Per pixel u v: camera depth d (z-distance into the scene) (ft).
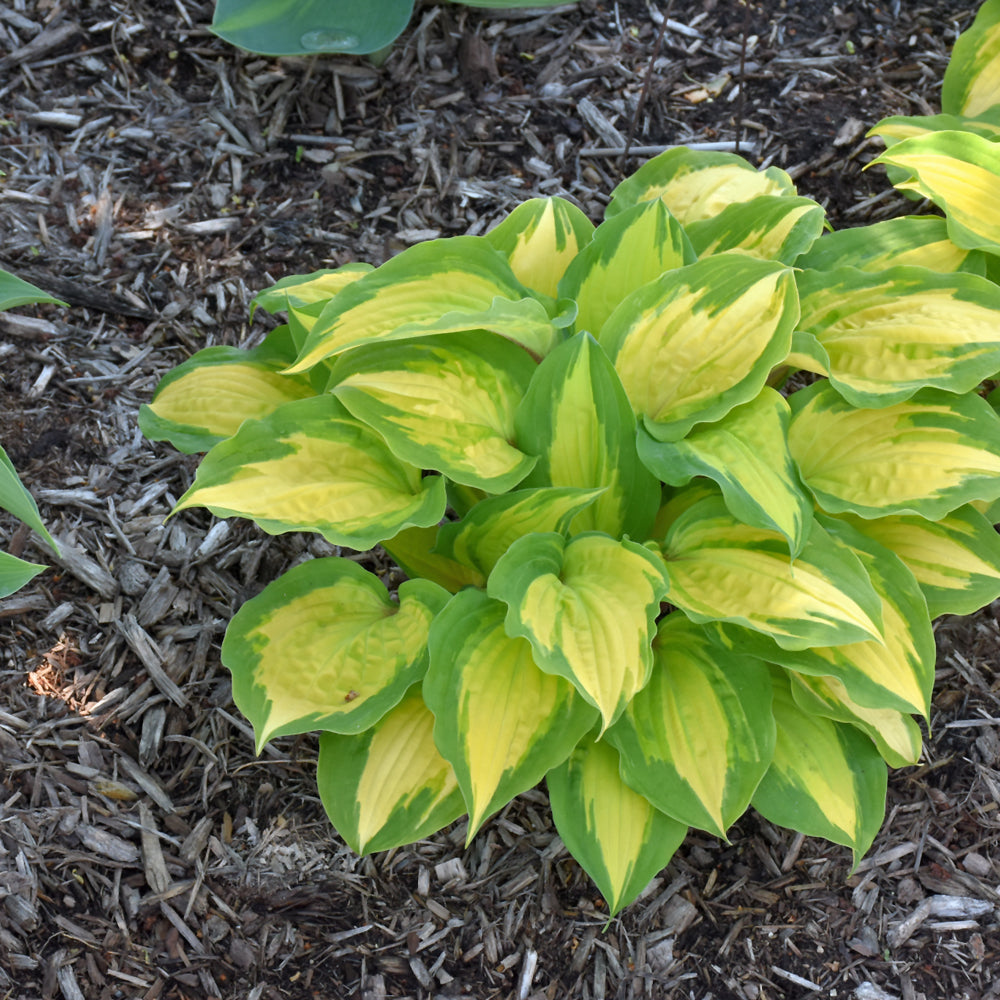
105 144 5.88
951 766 5.11
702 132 5.98
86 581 5.21
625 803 4.72
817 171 5.90
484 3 5.57
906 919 4.92
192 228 5.77
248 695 4.67
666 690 4.76
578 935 4.89
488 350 4.87
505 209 5.85
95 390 5.50
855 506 4.80
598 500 4.88
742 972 4.85
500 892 4.93
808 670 4.65
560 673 4.50
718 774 4.66
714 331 4.80
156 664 5.12
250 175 5.89
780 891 4.96
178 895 4.86
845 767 4.78
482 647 4.68
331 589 4.82
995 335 4.88
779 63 6.11
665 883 4.97
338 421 4.82
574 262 5.02
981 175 5.20
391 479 4.82
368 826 4.66
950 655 5.27
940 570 4.86
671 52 6.15
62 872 4.84
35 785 4.92
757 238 5.10
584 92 6.07
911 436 4.86
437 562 5.05
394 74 6.07
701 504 4.85
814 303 5.04
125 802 4.95
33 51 5.97
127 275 5.68
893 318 4.96
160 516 5.35
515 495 4.75
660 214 4.94
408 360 4.81
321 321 4.77
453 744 4.58
